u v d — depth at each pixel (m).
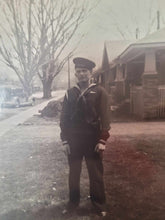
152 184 1.86
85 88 2.02
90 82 2.12
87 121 1.98
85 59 2.00
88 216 1.83
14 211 1.85
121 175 1.96
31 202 1.91
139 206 1.82
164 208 1.78
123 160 1.99
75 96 2.00
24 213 1.83
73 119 2.00
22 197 1.96
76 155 2.00
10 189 2.01
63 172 2.05
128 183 1.93
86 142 1.99
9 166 2.12
